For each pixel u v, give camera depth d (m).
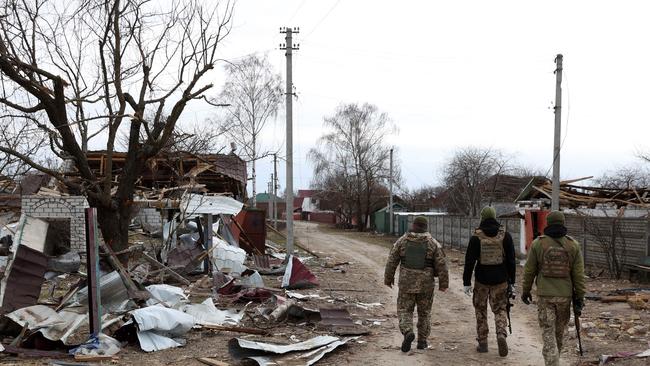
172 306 9.69
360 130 58.75
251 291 11.66
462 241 30.58
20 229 9.28
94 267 7.87
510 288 7.48
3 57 10.05
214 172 26.27
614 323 9.65
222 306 11.11
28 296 8.48
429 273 7.66
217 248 16.30
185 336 8.45
